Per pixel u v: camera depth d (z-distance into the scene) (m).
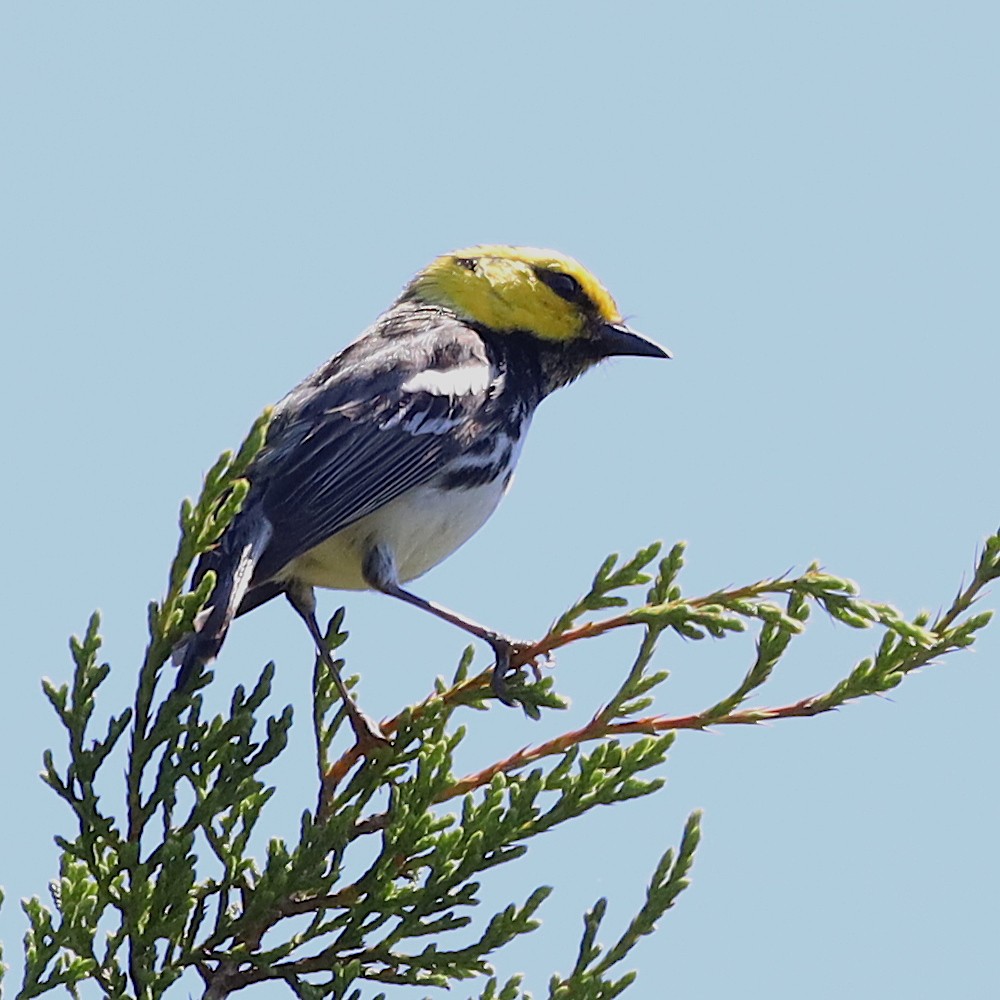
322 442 12.58
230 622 11.10
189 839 9.11
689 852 8.79
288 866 9.22
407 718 10.30
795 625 9.29
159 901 9.16
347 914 9.37
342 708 10.84
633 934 8.79
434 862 9.12
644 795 8.94
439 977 9.31
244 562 11.72
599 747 9.02
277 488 12.31
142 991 9.17
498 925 9.10
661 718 9.71
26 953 8.99
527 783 8.98
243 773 9.55
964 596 9.60
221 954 9.42
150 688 9.38
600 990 8.75
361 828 9.84
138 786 9.41
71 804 9.27
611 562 9.76
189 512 9.21
